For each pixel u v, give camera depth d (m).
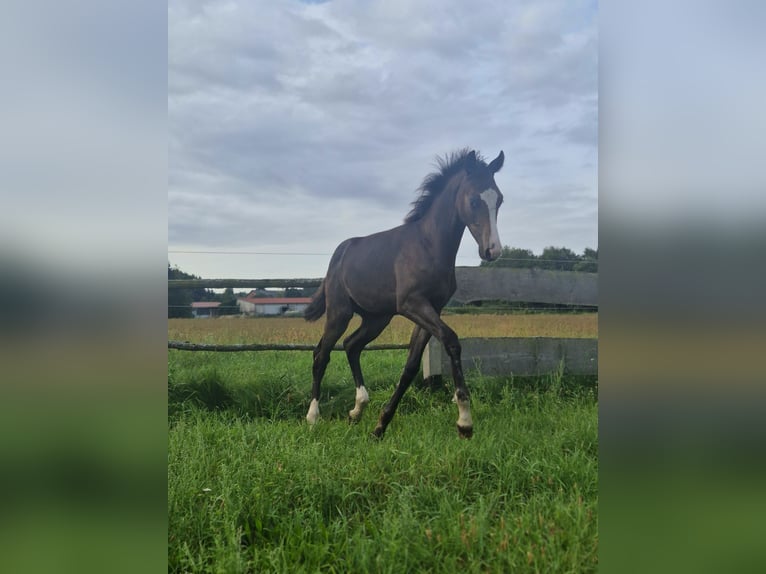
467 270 4.92
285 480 2.72
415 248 3.77
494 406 4.26
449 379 4.61
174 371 4.61
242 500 2.54
